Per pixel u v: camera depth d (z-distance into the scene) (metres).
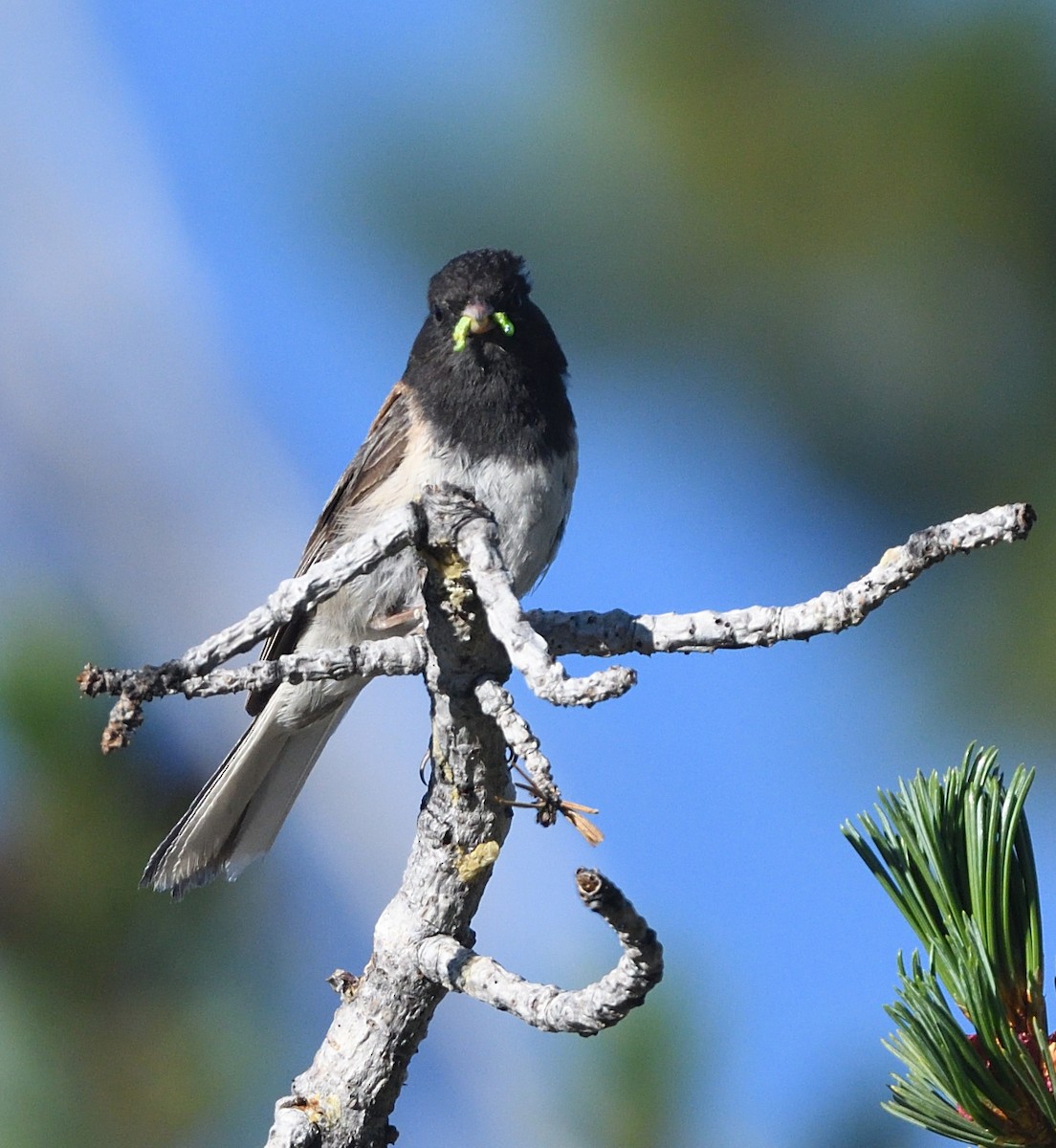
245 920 8.90
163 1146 7.78
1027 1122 4.60
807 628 5.86
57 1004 7.83
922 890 4.88
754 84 9.98
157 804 8.75
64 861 7.94
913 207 9.81
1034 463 10.23
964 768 5.00
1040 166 9.66
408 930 6.61
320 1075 6.72
